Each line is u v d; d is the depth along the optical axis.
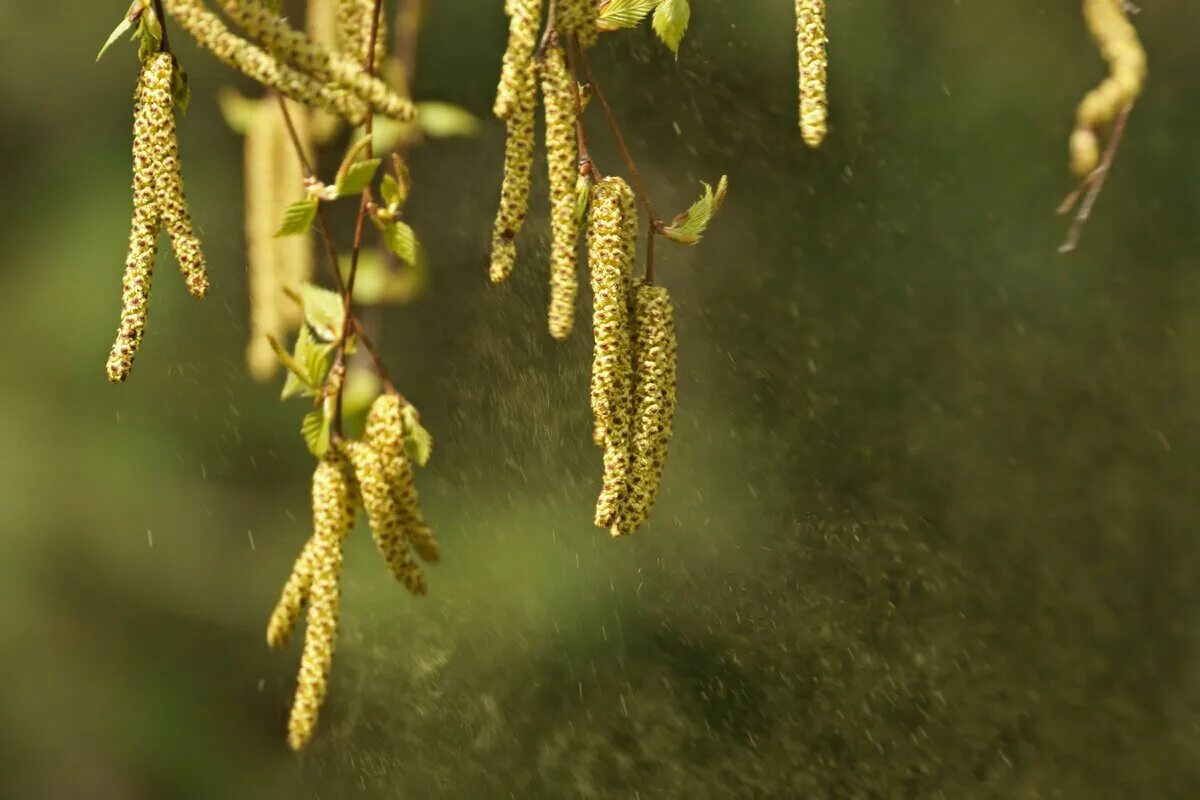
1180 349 11.38
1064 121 10.88
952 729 9.70
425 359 9.41
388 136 6.27
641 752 9.08
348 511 3.74
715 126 10.24
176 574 10.48
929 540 10.41
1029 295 11.15
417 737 9.09
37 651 10.34
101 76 10.61
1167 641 10.79
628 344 3.63
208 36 3.06
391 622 9.23
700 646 9.41
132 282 3.54
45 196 10.54
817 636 9.62
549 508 9.30
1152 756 10.32
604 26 3.65
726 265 10.58
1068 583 10.75
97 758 10.30
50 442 10.40
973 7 10.76
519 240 9.34
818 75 3.54
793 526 10.12
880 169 10.76
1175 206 11.54
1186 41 11.69
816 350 10.59
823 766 9.20
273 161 6.24
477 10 9.35
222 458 10.45
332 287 8.89
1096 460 11.09
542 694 9.12
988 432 10.88
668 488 9.97
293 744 3.59
